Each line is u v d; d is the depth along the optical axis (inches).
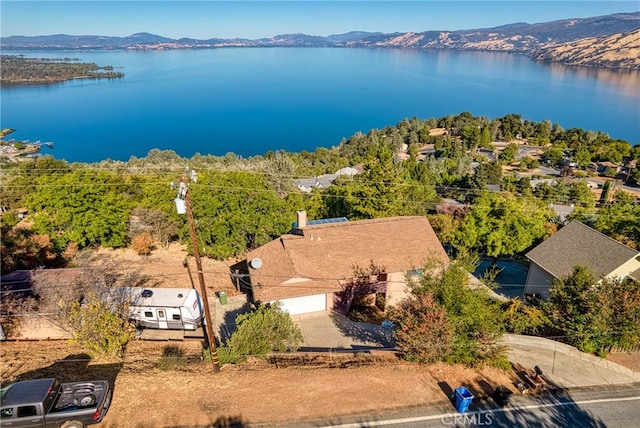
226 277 1403.8
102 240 1519.4
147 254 1565.0
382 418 714.8
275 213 1504.7
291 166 3309.5
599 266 1159.6
